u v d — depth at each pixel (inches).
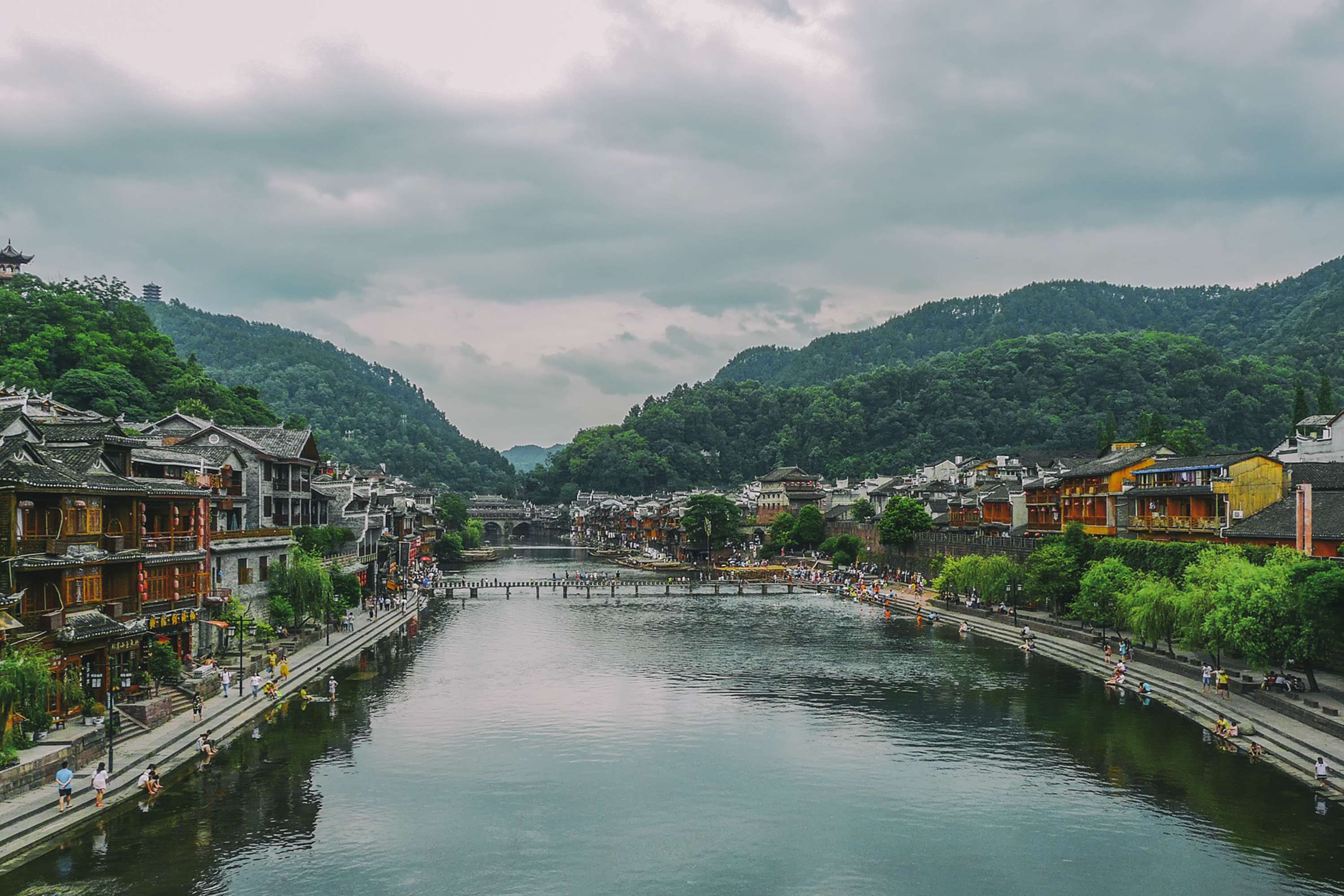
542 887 1608.0
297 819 1884.8
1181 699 2893.7
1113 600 3656.5
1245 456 3873.0
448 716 2733.8
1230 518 3804.1
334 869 1660.9
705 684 3253.0
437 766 2255.2
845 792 2096.5
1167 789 2069.4
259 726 2581.2
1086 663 3599.9
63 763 1925.4
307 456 4426.7
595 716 2755.9
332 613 3914.9
